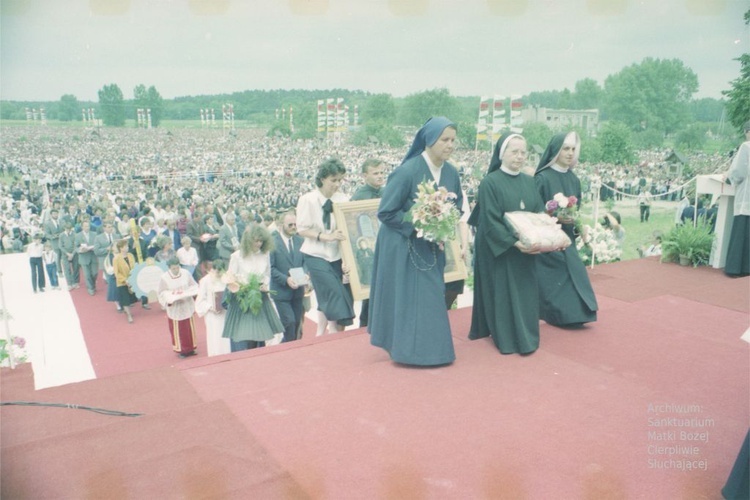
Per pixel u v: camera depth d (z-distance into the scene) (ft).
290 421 10.45
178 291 25.76
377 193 18.33
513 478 8.46
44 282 36.14
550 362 13.29
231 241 32.27
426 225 12.18
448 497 8.03
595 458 9.06
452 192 13.19
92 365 25.07
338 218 17.15
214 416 10.43
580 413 10.66
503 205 13.79
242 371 13.23
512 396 11.44
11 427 10.31
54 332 29.04
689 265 24.35
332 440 9.73
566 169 15.83
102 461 8.90
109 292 32.22
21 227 35.19
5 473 8.57
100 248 34.99
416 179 12.90
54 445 9.42
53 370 24.27
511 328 13.88
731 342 14.71
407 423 10.32
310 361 13.87
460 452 9.28
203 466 8.80
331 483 8.42
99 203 33.78
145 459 8.95
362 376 12.58
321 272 17.33
